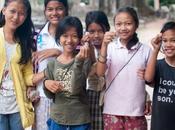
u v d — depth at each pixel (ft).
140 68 13.89
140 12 71.26
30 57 14.47
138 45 14.11
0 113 13.91
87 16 14.98
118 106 13.94
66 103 13.71
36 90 14.80
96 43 14.79
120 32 13.93
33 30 14.82
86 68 13.48
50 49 14.85
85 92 13.93
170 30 13.26
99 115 14.60
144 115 14.24
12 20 13.75
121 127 13.98
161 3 74.54
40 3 64.13
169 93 13.35
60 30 13.82
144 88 14.11
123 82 13.94
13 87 13.92
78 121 13.67
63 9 15.28
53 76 13.99
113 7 69.62
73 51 13.91
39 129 14.94
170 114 13.33
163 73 13.50
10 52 13.91
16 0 13.75
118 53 14.07
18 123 14.07
